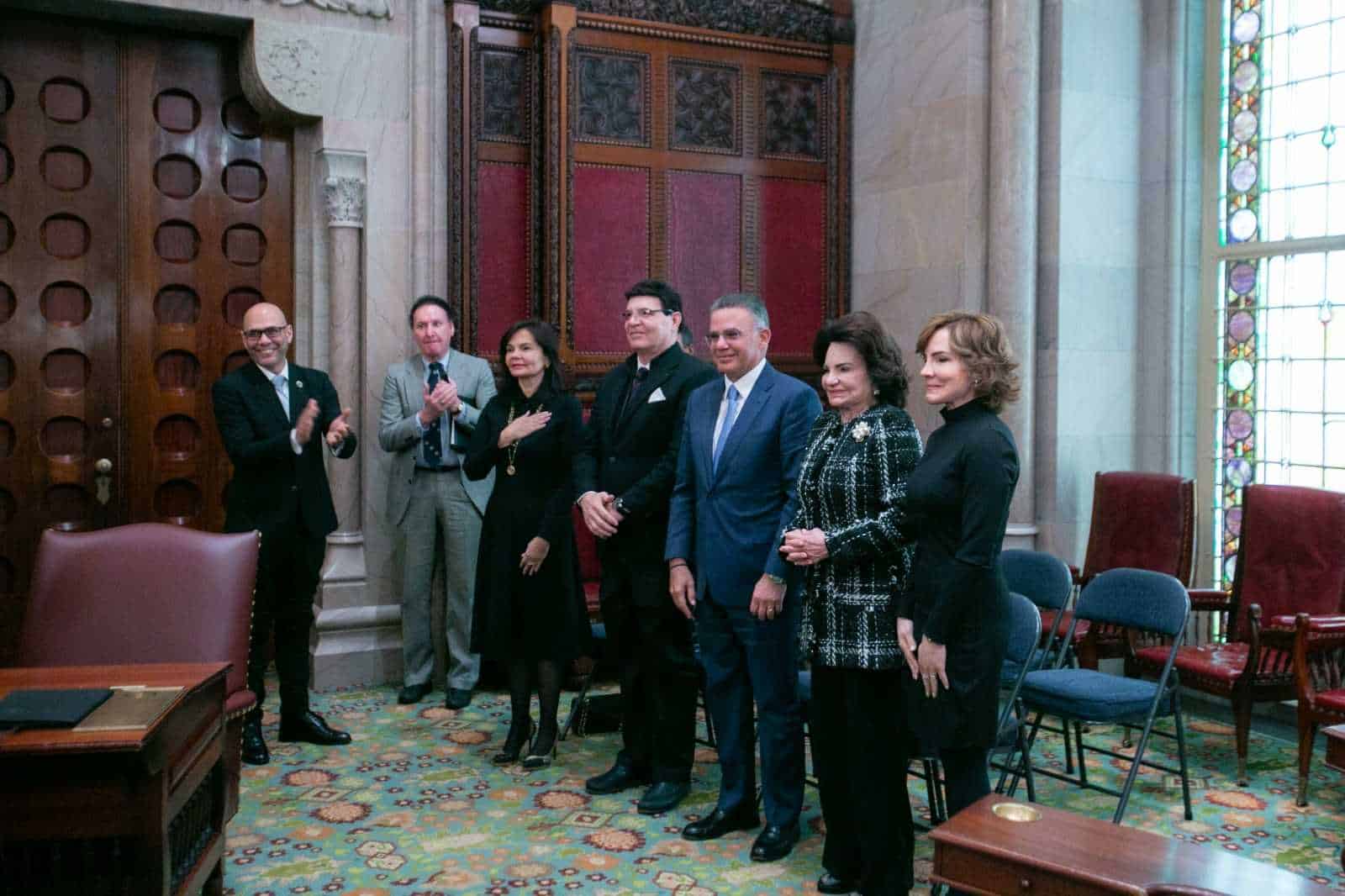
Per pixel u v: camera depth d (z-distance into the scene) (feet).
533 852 12.92
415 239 20.20
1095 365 21.18
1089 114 20.92
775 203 23.07
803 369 23.32
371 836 13.35
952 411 10.59
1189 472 21.30
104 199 19.33
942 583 10.23
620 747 16.78
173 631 12.23
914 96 22.18
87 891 8.66
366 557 20.17
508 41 20.71
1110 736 18.02
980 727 10.25
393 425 18.84
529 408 15.85
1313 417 19.43
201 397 20.10
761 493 12.82
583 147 21.07
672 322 14.56
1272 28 20.03
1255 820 14.47
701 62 22.17
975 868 7.91
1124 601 15.15
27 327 18.88
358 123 19.80
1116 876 7.30
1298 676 15.03
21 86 18.70
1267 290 20.21
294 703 16.83
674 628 14.17
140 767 8.52
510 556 15.66
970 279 21.16
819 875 12.30
